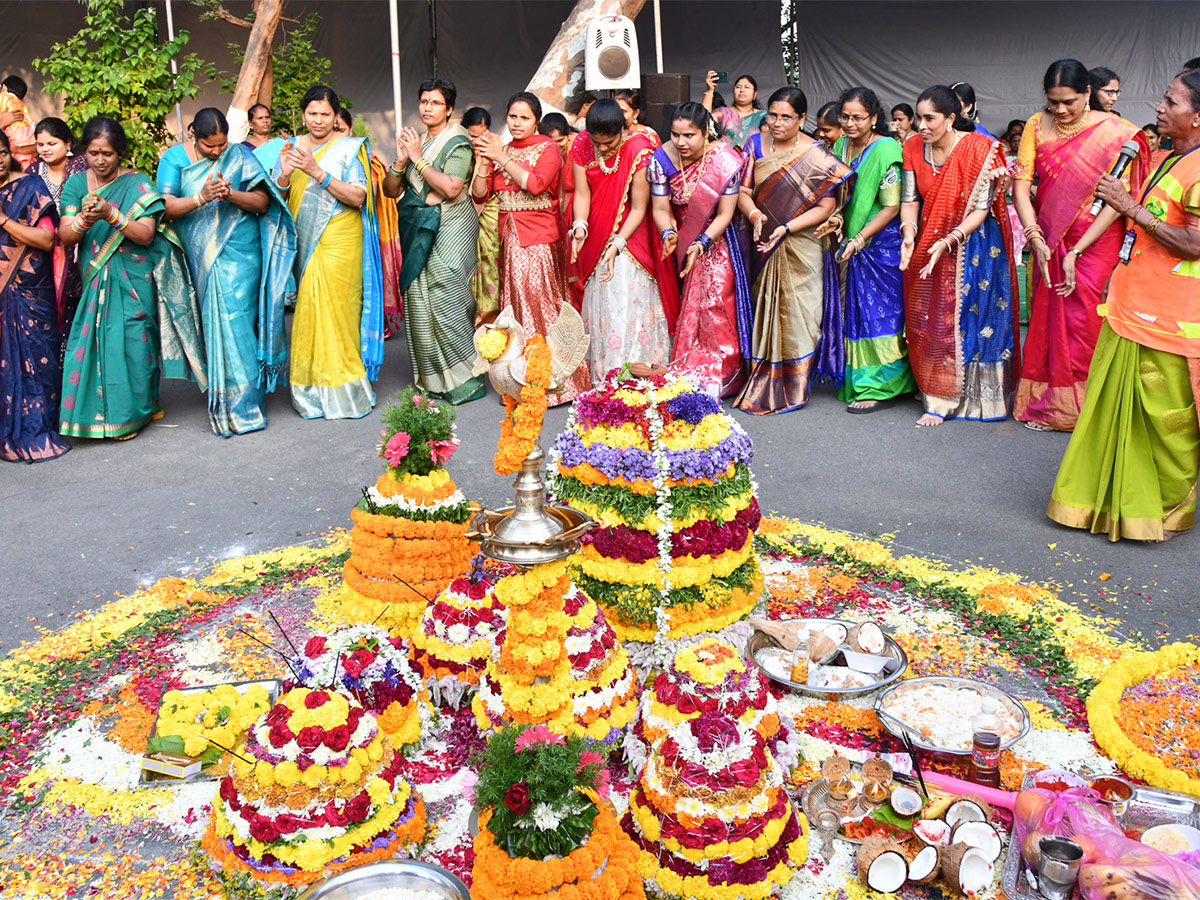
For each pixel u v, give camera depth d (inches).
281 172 302.8
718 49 656.4
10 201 279.3
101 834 137.0
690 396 167.0
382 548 176.9
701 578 166.2
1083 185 276.5
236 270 301.7
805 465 273.6
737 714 122.3
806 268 311.4
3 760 152.8
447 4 625.6
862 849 125.5
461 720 157.2
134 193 291.3
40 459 287.0
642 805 124.3
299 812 124.0
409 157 317.4
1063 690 164.6
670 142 299.1
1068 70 271.7
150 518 245.3
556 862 109.8
